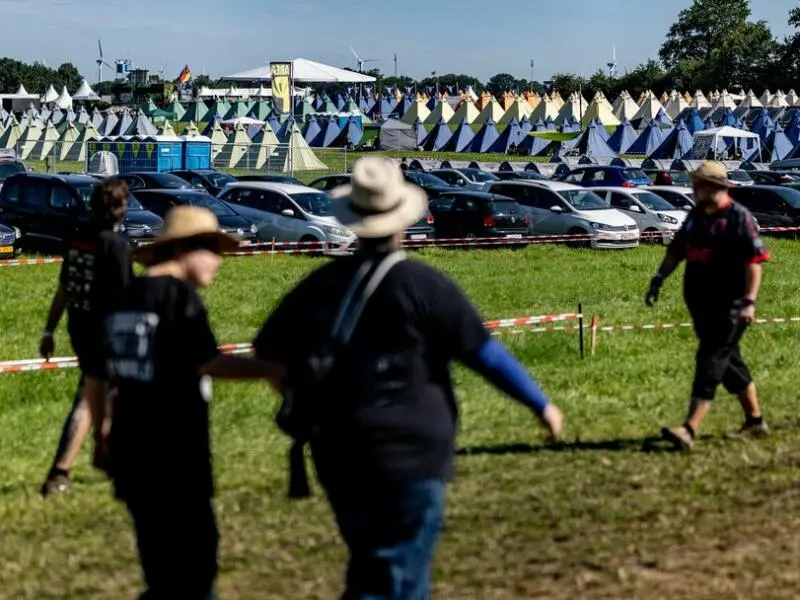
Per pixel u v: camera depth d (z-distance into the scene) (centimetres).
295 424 705
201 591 794
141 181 5497
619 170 7106
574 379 1945
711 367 1356
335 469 695
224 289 3338
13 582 967
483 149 13288
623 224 5159
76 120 15700
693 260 1339
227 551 1028
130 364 771
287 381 724
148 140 8238
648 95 15888
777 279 3872
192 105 17388
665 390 1830
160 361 772
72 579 973
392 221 699
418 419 682
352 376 686
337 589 935
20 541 1079
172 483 776
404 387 685
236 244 841
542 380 1936
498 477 1268
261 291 3312
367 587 684
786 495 1187
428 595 720
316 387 692
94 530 1114
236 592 929
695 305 1351
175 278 791
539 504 1162
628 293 3431
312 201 4644
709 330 1346
